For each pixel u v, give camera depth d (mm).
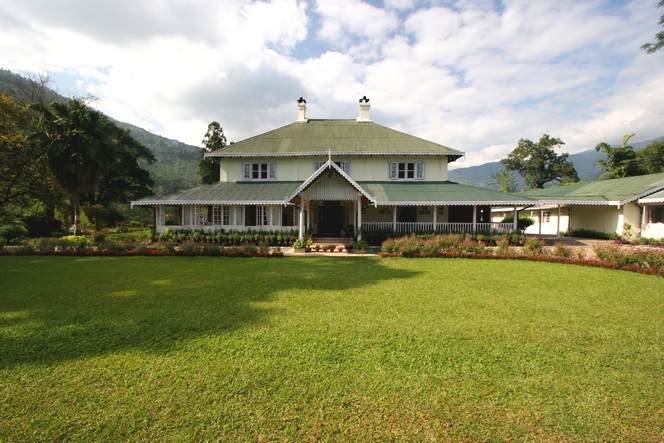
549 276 10445
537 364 4297
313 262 13352
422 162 23109
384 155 22922
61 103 23547
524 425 3094
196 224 21312
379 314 6363
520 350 4727
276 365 4195
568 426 3080
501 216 40406
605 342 5051
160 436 2912
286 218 22422
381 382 3799
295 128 26312
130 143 40531
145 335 5230
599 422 3141
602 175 37469
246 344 4871
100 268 11703
